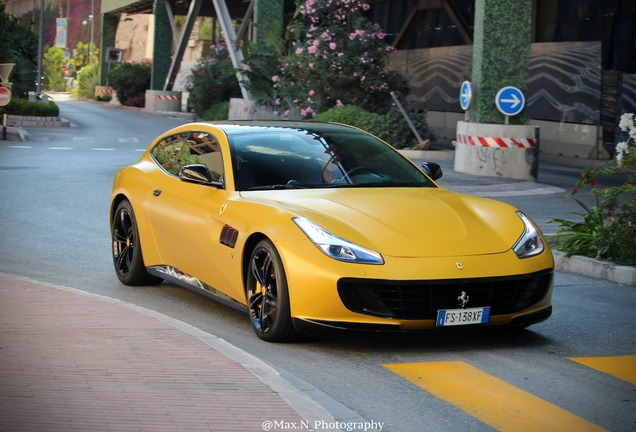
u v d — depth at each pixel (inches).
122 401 179.0
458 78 1440.7
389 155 302.0
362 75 1141.1
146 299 309.7
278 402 183.2
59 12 4977.9
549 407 196.4
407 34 1724.9
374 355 238.7
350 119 1063.0
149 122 1713.8
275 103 1244.5
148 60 2842.0
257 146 290.8
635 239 369.4
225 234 264.4
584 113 1120.2
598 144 1096.8
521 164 804.6
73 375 195.2
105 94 2839.6
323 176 281.0
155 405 177.6
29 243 419.8
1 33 1379.2
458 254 236.4
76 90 3326.8
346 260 230.2
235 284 261.9
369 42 1141.1
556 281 360.5
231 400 183.3
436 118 1508.4
